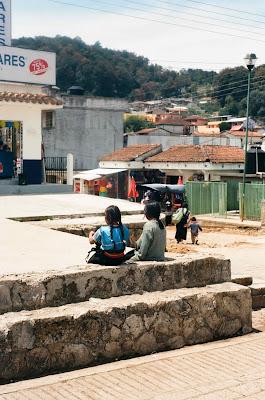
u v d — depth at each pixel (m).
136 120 93.06
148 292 7.41
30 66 18.28
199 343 7.45
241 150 38.75
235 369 6.45
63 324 6.25
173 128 72.25
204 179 36.25
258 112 96.56
